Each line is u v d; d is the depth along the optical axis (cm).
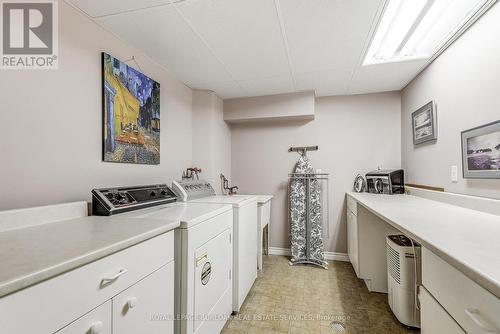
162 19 153
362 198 221
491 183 142
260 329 170
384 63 215
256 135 337
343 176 309
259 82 263
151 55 203
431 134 209
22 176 117
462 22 154
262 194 334
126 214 140
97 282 75
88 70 151
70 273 67
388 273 194
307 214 301
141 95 196
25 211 106
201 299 136
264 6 142
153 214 140
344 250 307
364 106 303
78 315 69
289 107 297
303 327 172
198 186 239
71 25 140
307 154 321
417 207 165
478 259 68
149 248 100
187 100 273
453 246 80
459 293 74
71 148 140
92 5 139
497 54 135
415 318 166
